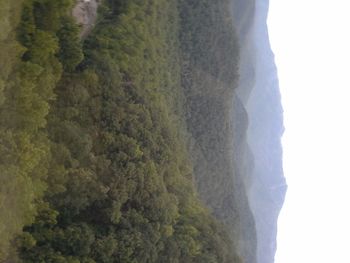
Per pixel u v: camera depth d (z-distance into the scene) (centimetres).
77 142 6712
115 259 7106
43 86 6294
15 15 5962
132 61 9094
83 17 9106
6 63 5616
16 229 5562
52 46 6425
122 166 7550
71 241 6425
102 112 7606
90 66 7794
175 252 8238
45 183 6112
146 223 7706
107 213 7119
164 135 9150
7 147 5512
